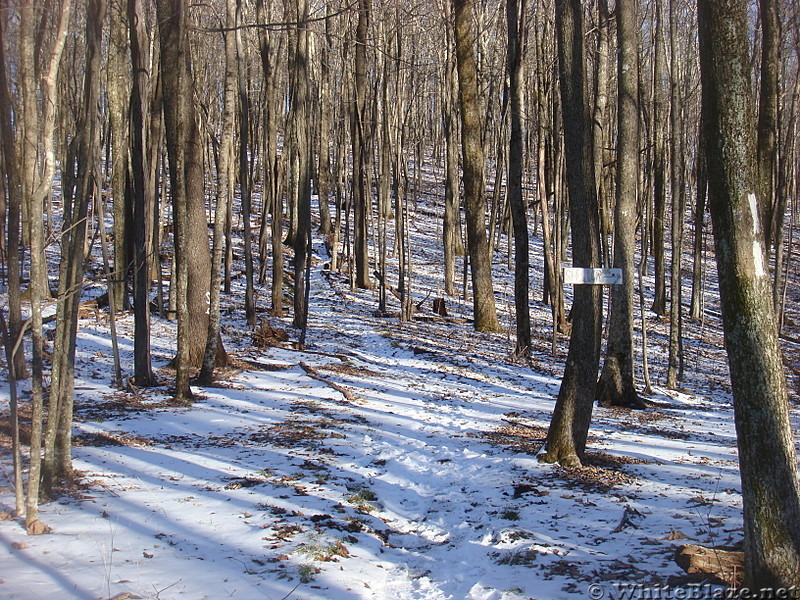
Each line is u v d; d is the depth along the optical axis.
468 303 26.33
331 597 4.83
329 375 14.92
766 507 4.36
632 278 14.34
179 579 4.87
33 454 5.70
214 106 37.81
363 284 27.19
